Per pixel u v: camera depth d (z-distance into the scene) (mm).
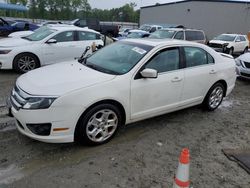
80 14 83438
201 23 36875
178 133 4680
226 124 5250
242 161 3891
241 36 19938
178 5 39281
